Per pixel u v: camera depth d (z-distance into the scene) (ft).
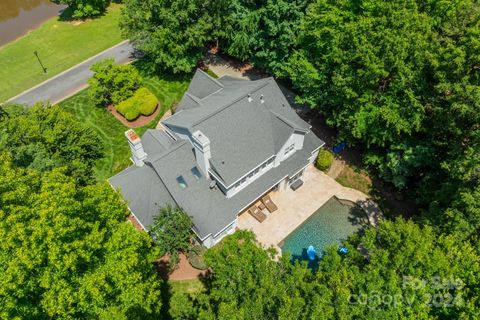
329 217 125.80
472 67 100.83
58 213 68.18
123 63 185.47
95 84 153.58
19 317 59.11
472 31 100.01
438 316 73.77
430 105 109.70
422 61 106.52
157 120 154.30
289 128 116.78
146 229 111.04
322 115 154.61
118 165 139.13
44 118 126.93
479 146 95.14
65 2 210.79
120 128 151.02
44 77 181.37
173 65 161.17
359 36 115.14
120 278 73.36
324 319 63.41
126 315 73.26
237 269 77.41
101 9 223.92
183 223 103.40
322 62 131.23
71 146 127.75
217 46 188.14
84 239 73.26
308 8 138.72
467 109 94.48
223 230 112.06
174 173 112.68
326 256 80.89
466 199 85.61
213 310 79.77
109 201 85.15
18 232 62.69
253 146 114.83
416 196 127.03
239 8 154.30
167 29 149.79
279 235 120.98
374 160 127.24
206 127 110.83
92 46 198.80
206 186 114.93
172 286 108.47
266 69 161.99
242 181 115.65
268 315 69.31
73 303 70.54
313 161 139.74
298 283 73.26
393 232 80.64
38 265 65.77
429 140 116.16
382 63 110.11
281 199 129.80
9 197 68.39
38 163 104.12
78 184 123.13
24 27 226.79
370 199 129.90
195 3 150.10
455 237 86.58
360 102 119.24
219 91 133.90
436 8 117.29
